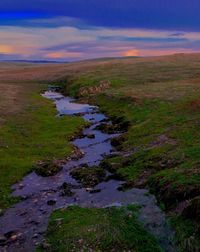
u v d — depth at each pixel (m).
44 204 29.77
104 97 82.31
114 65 145.62
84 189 32.19
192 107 53.28
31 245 23.52
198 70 111.31
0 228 26.23
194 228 21.62
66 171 37.75
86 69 148.12
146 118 54.81
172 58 158.62
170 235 22.16
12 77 156.88
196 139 38.72
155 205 26.47
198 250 20.06
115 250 20.95
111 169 36.19
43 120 62.09
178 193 25.84
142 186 30.41
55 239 23.12
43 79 144.25
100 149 45.31
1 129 52.12
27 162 39.75
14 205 30.11
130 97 71.94
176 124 46.50
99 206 27.86
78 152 43.94
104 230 22.62
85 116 68.38
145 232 22.73
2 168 37.84
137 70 121.81
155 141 41.69
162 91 74.75
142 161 35.72
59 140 49.28
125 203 27.66
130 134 47.62
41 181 35.22
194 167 29.52
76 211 26.88
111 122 61.25
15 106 74.06
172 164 32.91
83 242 21.83
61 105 83.31
